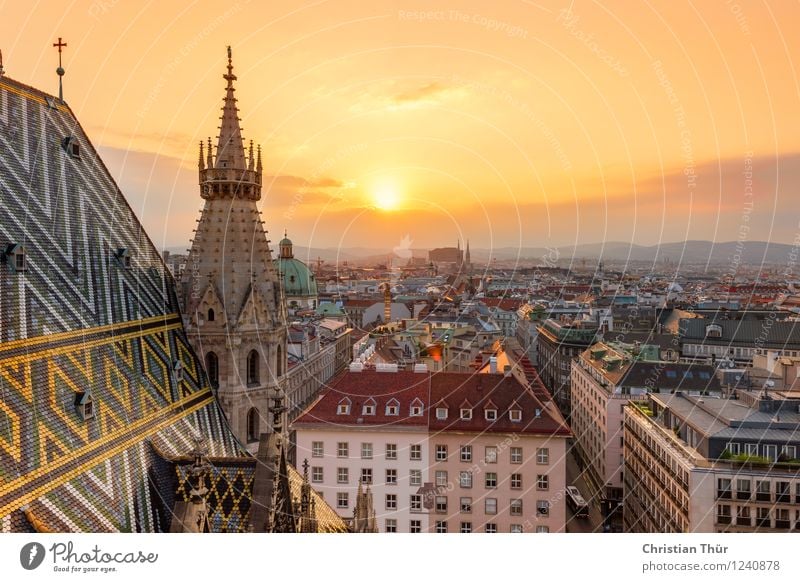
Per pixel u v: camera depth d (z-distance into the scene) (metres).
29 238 41.06
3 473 30.59
